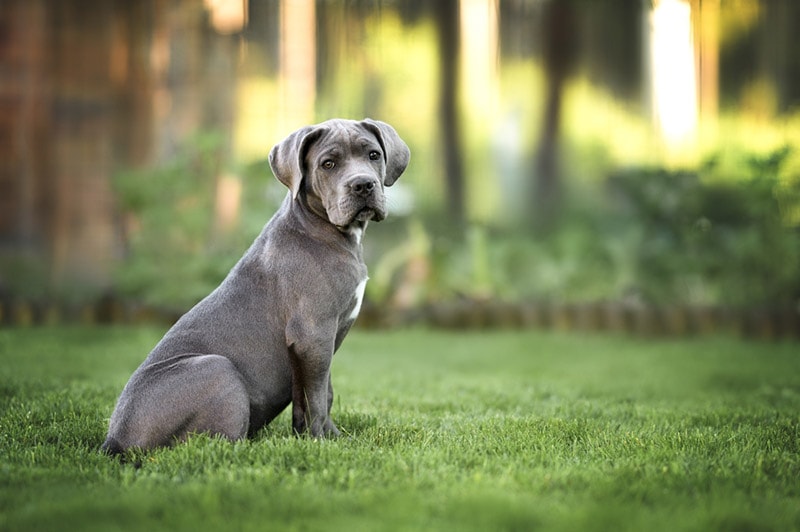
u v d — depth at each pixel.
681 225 15.77
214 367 5.53
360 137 5.86
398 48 21.42
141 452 5.42
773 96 20.17
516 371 10.80
